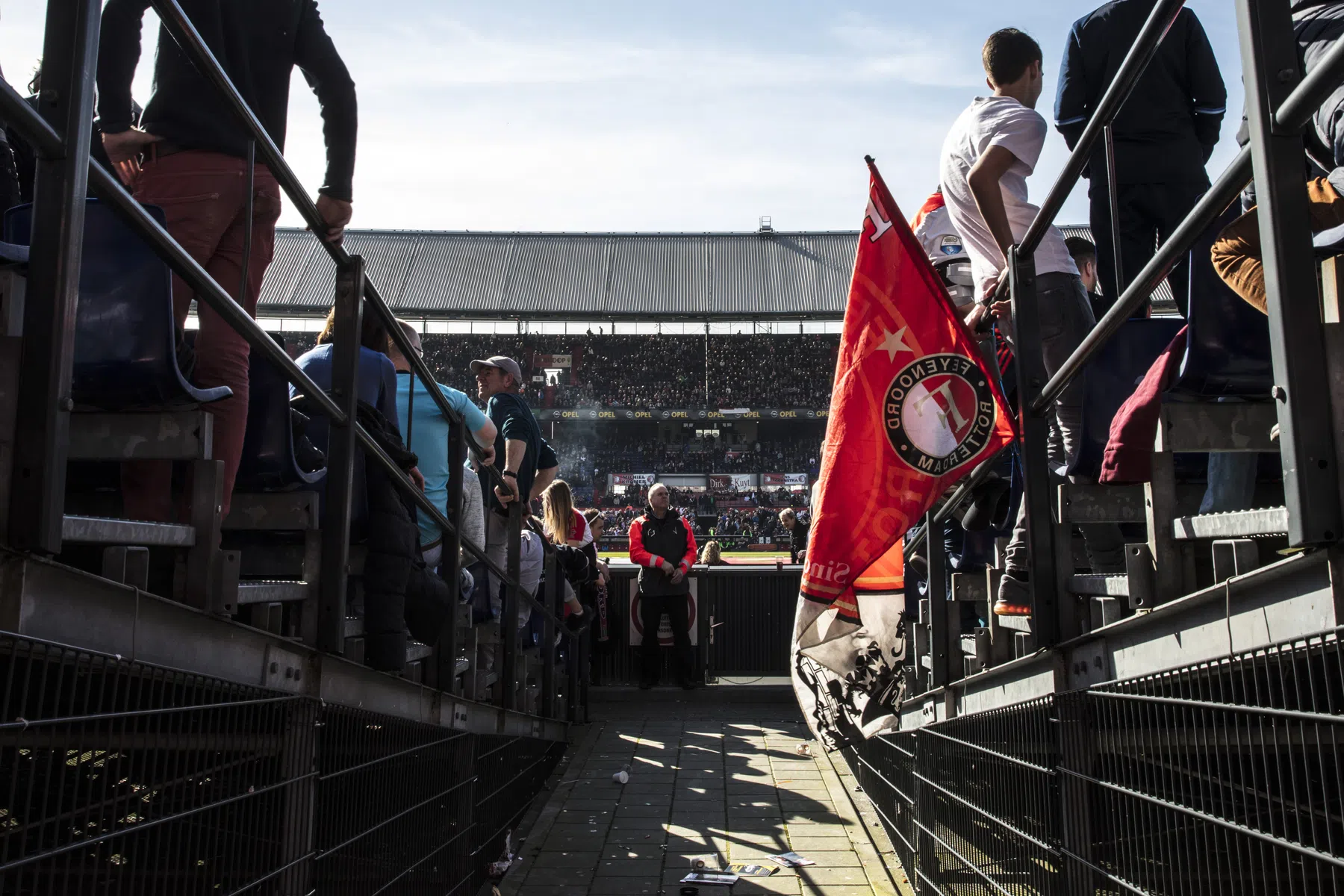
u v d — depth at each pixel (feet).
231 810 7.70
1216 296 8.08
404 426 15.96
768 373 158.30
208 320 9.52
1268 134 5.50
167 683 7.14
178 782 6.91
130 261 7.64
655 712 34.30
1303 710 5.49
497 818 18.33
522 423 21.97
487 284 142.41
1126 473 8.62
